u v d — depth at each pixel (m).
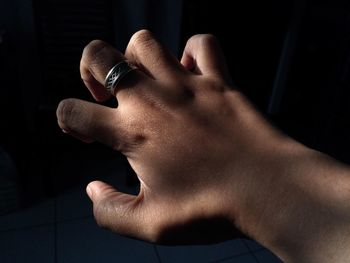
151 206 0.16
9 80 0.69
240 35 0.87
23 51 0.77
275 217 0.14
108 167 0.77
